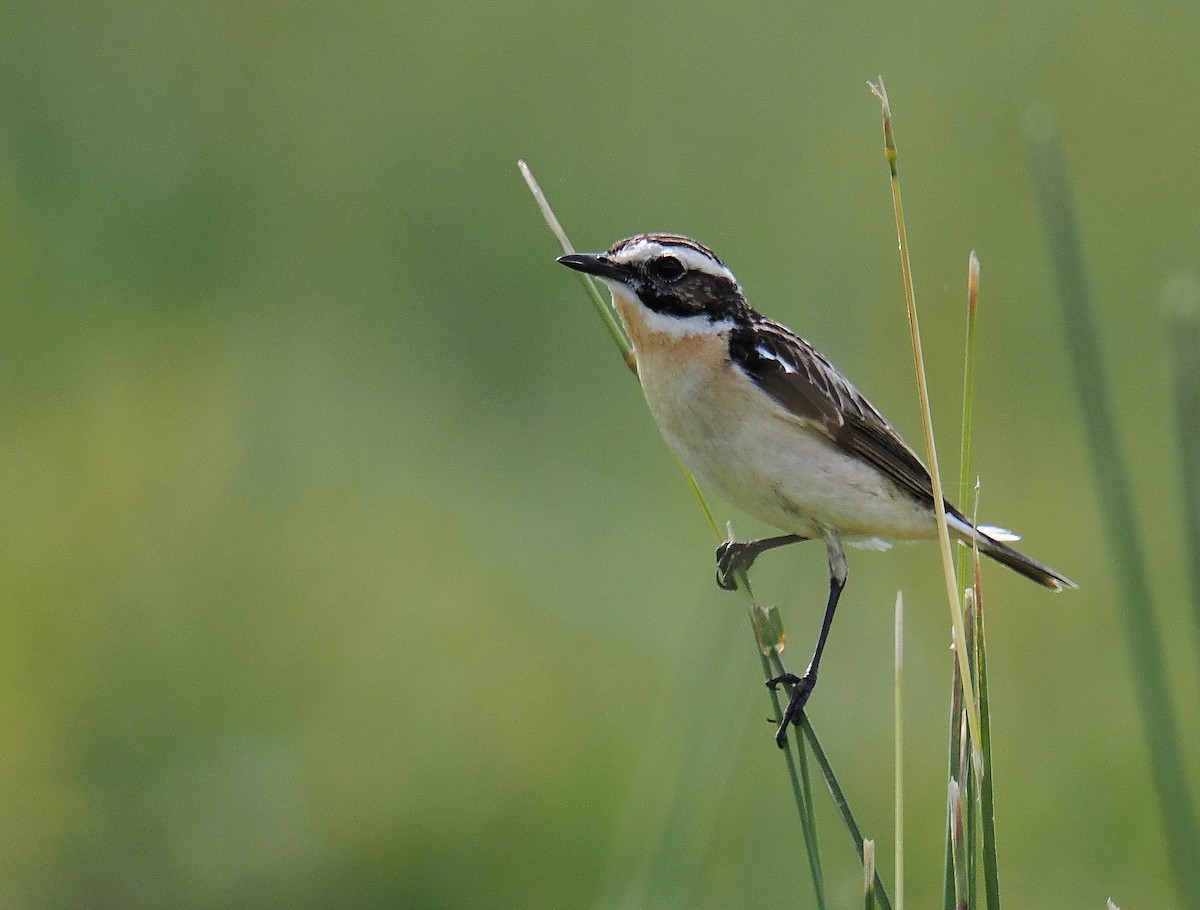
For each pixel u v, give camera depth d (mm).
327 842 12617
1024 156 17844
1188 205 18656
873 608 13938
